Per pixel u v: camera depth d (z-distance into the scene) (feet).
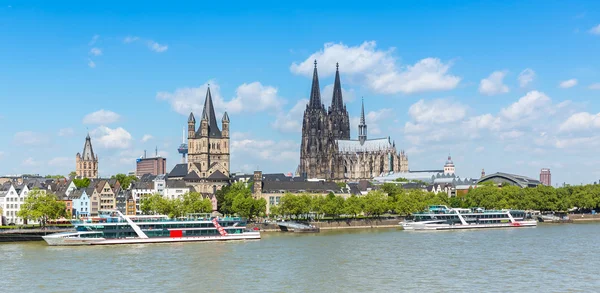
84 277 536.83
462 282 515.91
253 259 639.76
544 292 479.41
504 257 654.94
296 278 535.19
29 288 494.59
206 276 543.39
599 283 512.22
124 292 481.87
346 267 589.32
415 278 533.14
